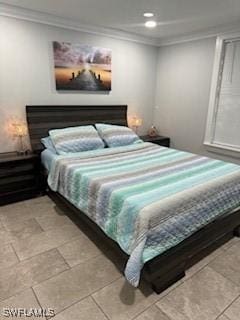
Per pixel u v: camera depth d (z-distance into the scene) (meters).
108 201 1.90
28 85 3.18
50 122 3.40
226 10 2.75
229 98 3.50
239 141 3.50
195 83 3.89
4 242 2.25
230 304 1.61
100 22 3.31
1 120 3.09
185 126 4.20
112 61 3.87
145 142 3.79
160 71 4.45
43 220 2.66
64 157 2.77
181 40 3.94
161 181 2.09
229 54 3.38
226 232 2.21
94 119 3.81
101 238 2.21
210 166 2.52
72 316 1.52
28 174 3.08
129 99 4.27
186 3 2.55
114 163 2.64
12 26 2.90
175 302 1.63
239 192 2.26
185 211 1.77
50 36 3.19
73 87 3.53
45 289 1.72
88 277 1.84
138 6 2.67
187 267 1.95
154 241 1.60
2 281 1.78
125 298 1.66
